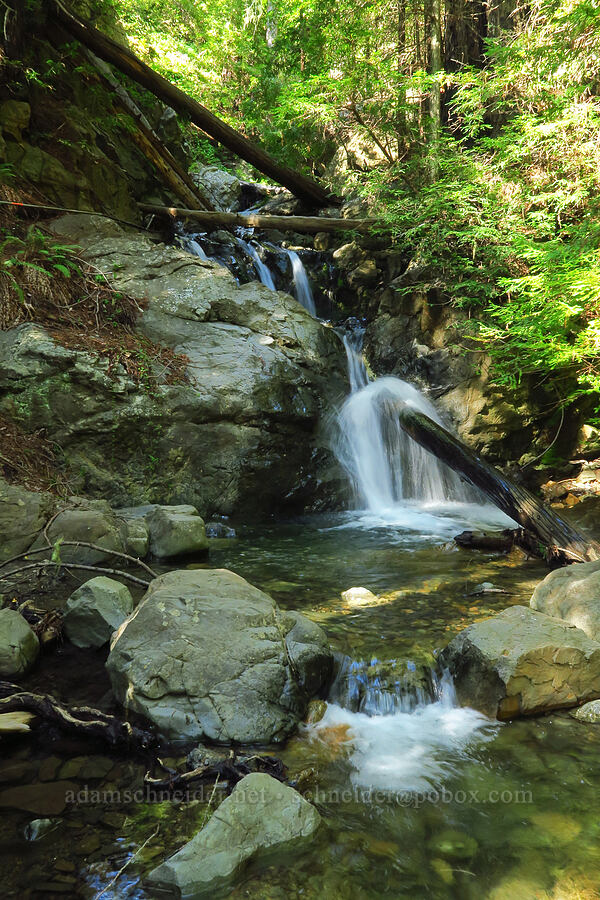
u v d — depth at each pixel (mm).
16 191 7660
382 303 9281
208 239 10539
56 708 2979
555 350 7043
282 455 6812
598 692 3289
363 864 2191
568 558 5125
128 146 10461
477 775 2693
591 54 7676
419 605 4207
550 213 8227
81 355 5992
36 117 8555
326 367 7609
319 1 10062
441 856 2225
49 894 2004
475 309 8641
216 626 3166
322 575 4855
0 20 7832
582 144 7688
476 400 8242
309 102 9352
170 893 2033
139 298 7086
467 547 5684
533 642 3230
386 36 10555
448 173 8859
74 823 2338
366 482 7516
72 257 7055
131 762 2727
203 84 16156
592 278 6191
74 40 9234
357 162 12305
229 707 2906
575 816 2418
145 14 16609
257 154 10984
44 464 5641
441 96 10938
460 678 3320
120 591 3844
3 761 2715
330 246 10938
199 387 6383
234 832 2230
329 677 3410
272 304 7754
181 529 5219
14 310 6254
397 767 2758
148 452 6148
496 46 8305
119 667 3084
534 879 2117
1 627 3383
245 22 16500
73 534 4805
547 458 8484
